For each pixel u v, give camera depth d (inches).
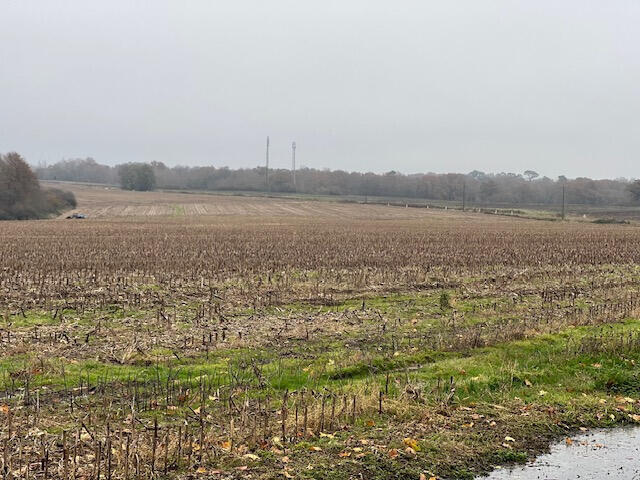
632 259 1395.2
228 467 334.6
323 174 7332.7
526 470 359.3
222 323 669.9
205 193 6432.1
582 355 557.6
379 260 1262.3
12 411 394.6
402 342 596.7
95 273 973.8
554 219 3811.5
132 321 673.6
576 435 411.2
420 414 418.0
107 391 440.5
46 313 711.1
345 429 390.9
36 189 3727.9
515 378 500.1
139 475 319.6
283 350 562.6
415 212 4419.3
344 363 514.3
